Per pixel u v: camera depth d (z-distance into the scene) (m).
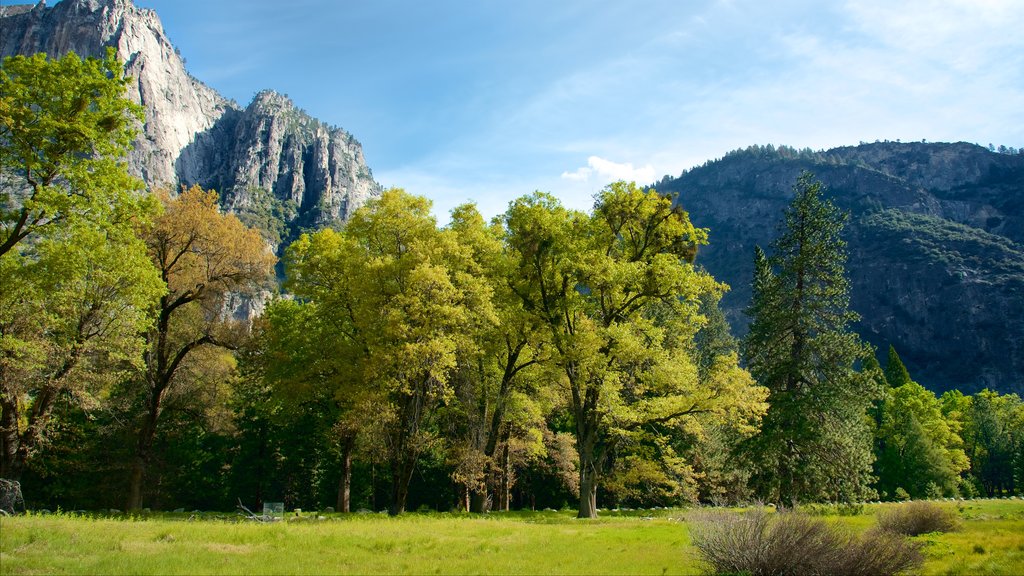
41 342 20.19
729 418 27.19
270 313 31.70
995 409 82.19
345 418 22.98
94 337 21.81
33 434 22.33
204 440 43.19
